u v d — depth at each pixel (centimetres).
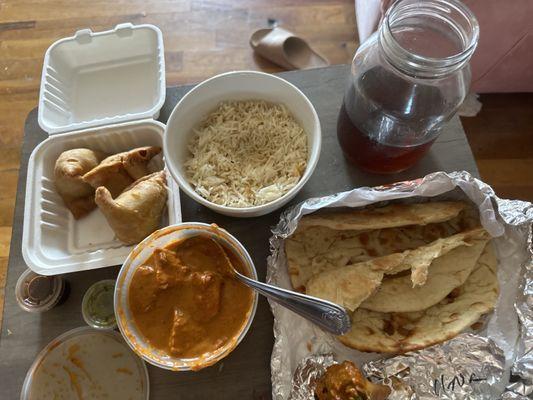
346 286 68
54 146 80
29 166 77
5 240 126
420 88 67
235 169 77
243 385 67
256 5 154
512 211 70
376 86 68
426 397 63
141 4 155
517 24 101
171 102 89
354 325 69
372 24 116
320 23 152
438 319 69
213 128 78
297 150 76
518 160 132
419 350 66
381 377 64
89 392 68
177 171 69
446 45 67
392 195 69
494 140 134
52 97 88
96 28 152
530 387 62
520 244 72
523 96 139
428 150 77
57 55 93
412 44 68
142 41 95
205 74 145
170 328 63
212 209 69
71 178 75
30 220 73
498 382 64
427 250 69
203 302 63
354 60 74
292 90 75
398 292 71
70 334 71
